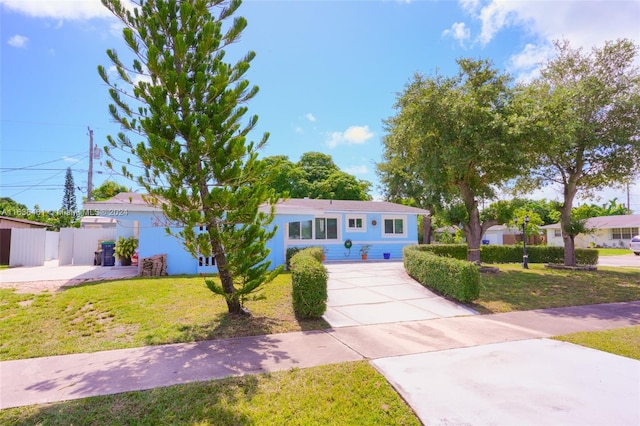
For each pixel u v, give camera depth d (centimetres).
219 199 534
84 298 762
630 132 1200
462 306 803
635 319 710
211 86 557
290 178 3002
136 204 1093
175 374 414
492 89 1122
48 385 383
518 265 1551
